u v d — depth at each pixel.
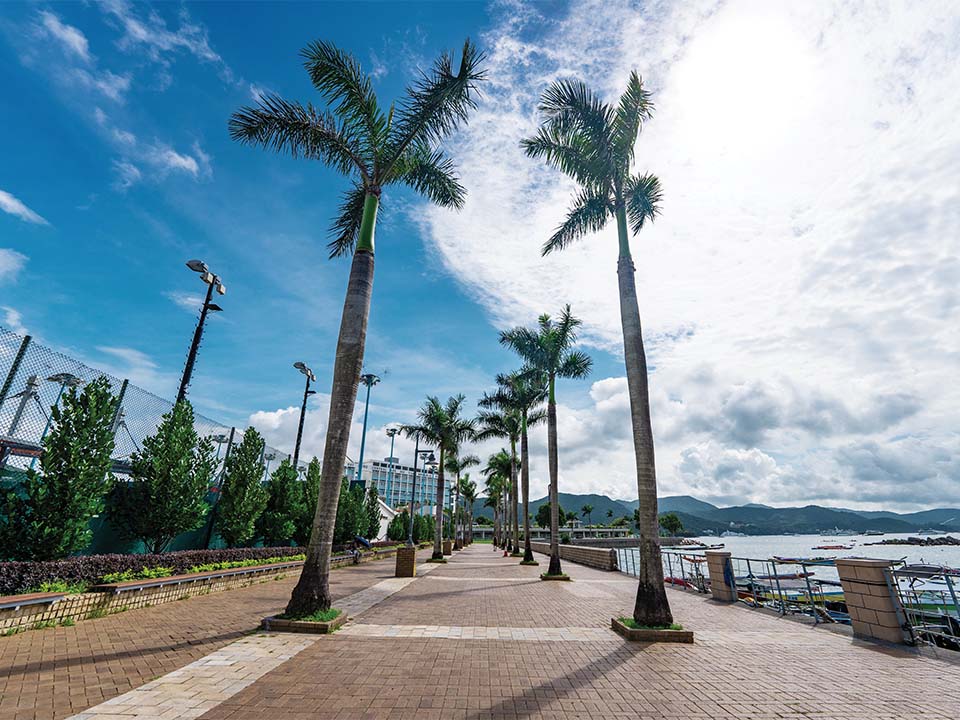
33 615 7.34
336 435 9.22
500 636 7.87
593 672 5.91
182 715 4.29
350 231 12.58
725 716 4.54
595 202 12.00
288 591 12.86
